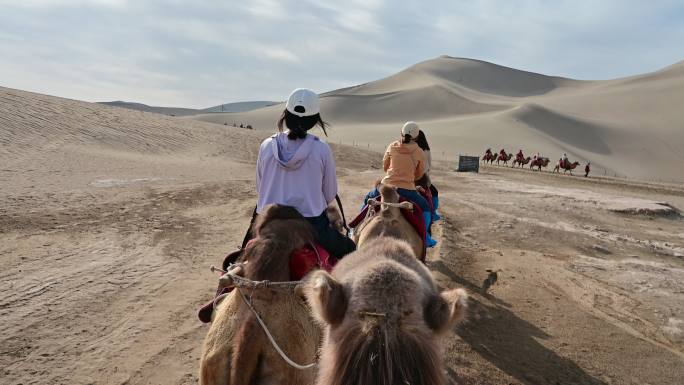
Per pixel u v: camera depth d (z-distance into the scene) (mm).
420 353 2293
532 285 10570
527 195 24203
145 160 25891
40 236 11203
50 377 5910
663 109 131500
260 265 3643
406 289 2533
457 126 108562
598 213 20156
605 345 8031
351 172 30891
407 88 178500
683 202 30172
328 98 165125
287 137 4531
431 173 36094
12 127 26875
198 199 17219
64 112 33156
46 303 7820
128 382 5961
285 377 3268
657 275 11773
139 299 8328
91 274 9258
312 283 2705
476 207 19312
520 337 8047
